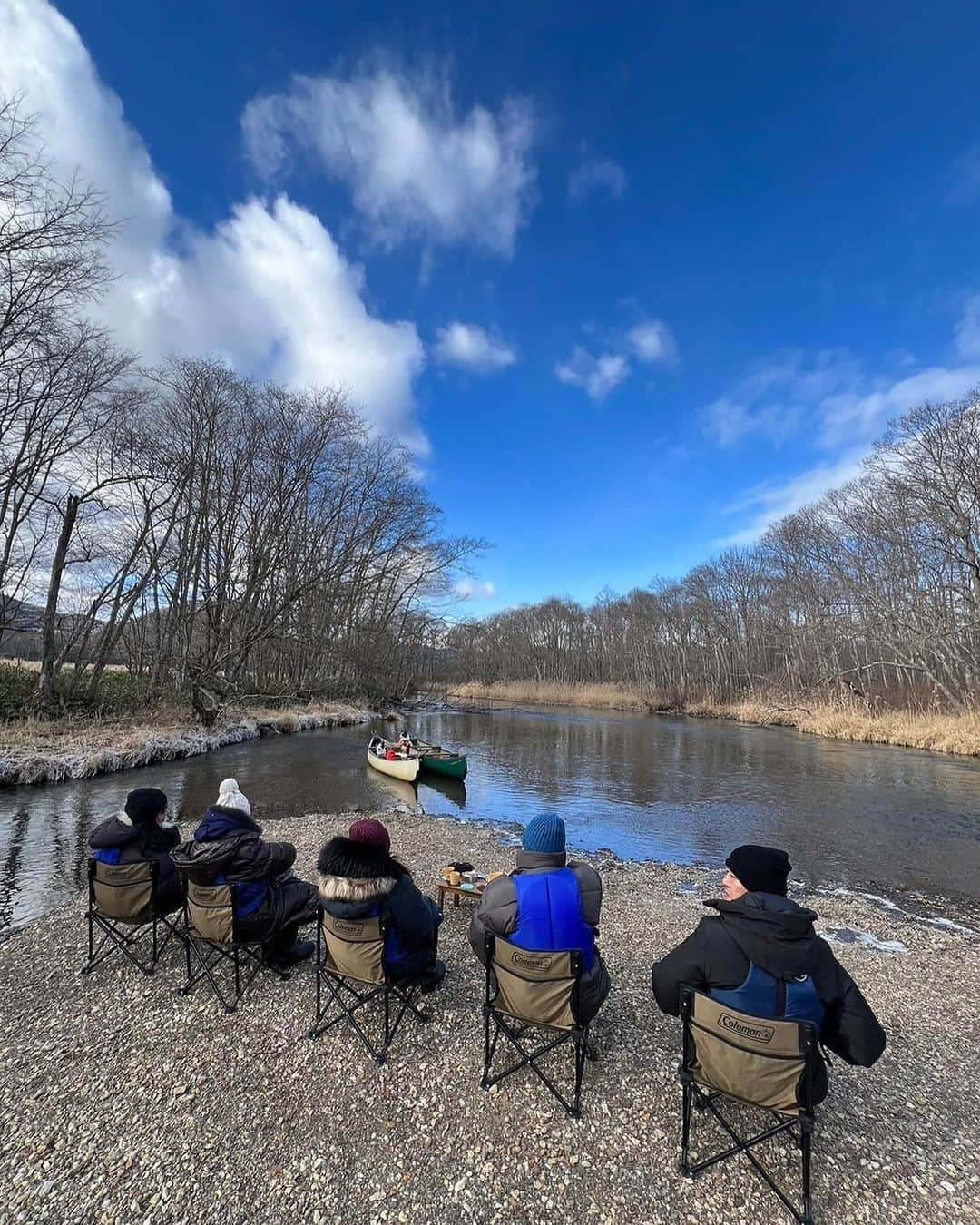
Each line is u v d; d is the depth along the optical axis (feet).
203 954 15.80
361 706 117.91
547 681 214.48
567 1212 8.31
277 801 41.96
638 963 16.58
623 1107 10.40
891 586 97.71
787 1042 8.17
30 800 37.19
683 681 169.37
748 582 162.71
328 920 11.73
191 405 80.79
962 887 27.37
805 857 31.89
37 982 14.55
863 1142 9.77
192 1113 10.07
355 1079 11.00
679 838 35.45
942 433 81.41
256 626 83.20
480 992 14.32
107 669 91.71
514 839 32.45
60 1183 8.63
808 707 106.42
